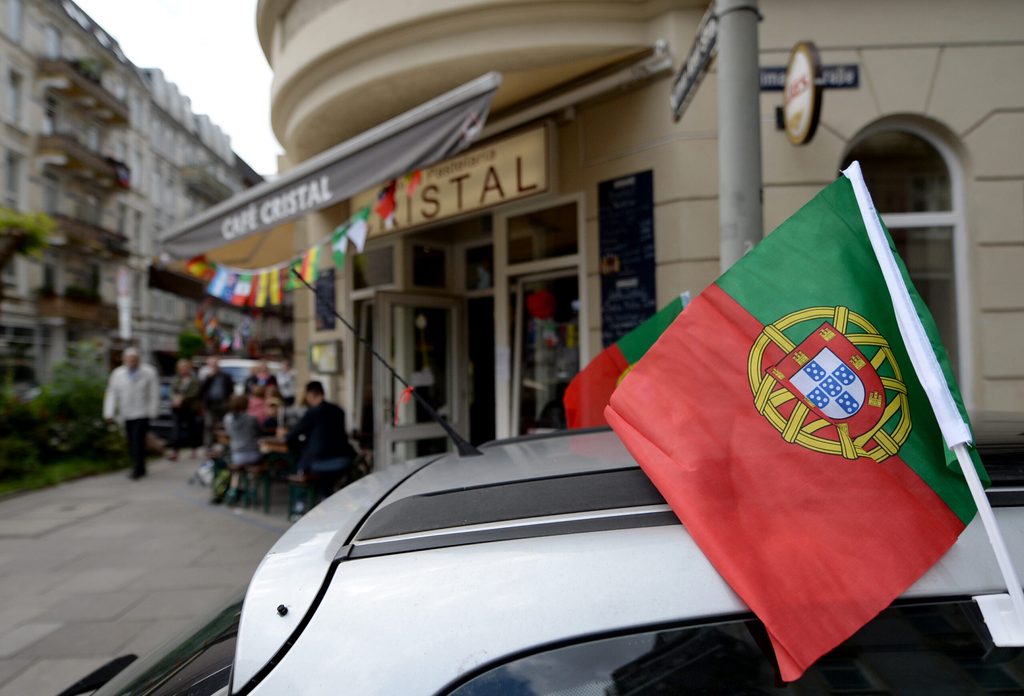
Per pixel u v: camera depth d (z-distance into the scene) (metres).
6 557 5.63
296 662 0.95
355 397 8.11
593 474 1.28
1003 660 0.98
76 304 31.45
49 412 10.12
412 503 1.23
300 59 5.83
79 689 1.83
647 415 1.19
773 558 1.01
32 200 29.66
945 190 5.25
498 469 1.43
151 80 43.41
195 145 48.00
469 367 7.91
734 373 1.18
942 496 1.08
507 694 0.92
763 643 0.97
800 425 1.13
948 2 5.06
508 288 6.53
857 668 0.98
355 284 8.21
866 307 1.19
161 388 16.27
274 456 7.37
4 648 3.85
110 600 4.60
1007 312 4.99
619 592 0.98
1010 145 5.05
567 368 6.03
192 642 1.36
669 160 5.12
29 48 29.42
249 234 5.54
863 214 1.23
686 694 0.95
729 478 1.08
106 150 35.75
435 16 5.08
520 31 5.07
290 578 1.05
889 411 1.14
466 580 1.00
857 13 5.05
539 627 0.96
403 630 0.96
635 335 2.65
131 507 7.59
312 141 6.72
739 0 3.07
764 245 1.27
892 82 5.05
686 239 5.04
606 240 5.53
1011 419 1.75
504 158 5.98
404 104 5.87
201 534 6.32
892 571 1.01
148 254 39.97
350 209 7.93
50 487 8.91
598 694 0.93
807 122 4.27
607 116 5.53
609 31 5.11
